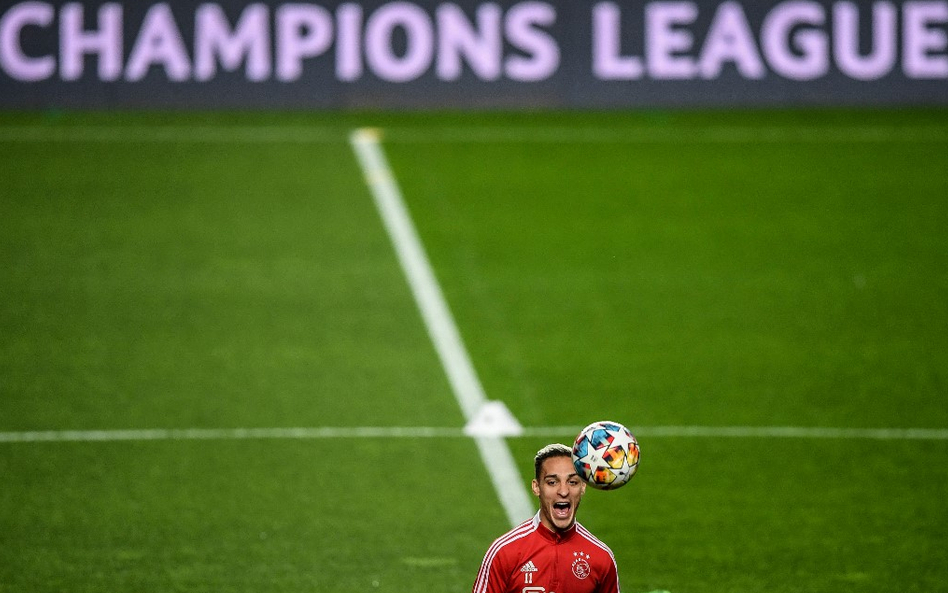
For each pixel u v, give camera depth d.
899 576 26.06
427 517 28.64
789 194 51.59
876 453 32.03
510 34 60.66
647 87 60.97
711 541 27.52
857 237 47.53
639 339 39.41
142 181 52.22
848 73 60.56
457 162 54.88
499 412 34.00
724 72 60.78
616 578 19.17
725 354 38.28
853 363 37.66
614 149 56.62
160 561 26.42
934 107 60.59
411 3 60.38
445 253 46.06
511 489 30.03
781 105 60.91
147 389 35.62
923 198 51.03
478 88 60.97
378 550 27.11
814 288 43.34
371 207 50.06
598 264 45.31
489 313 41.28
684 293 42.97
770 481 30.50
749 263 45.38
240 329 39.84
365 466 31.22
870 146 56.47
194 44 60.41
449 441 32.69
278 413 34.25
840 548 27.25
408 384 36.19
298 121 59.81
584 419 33.97
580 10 60.50
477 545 27.41
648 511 28.91
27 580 25.50
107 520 28.25
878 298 42.50
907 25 60.12
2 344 38.44
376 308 41.56
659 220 49.25
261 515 28.62
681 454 31.92
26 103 60.41
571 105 61.09
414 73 60.91
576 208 50.34
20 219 48.31
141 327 39.88
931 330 40.03
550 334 39.75
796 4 60.19
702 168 54.34
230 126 58.97
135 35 60.19
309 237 47.19
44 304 41.44
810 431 33.31
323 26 60.56
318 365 37.41
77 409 34.25
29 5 59.81
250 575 25.91
